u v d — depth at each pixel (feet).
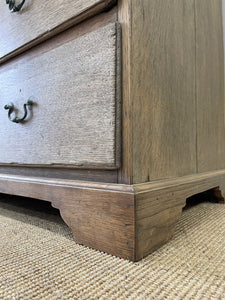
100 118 1.57
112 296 1.05
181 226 2.09
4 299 1.04
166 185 1.71
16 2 2.25
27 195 2.14
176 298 1.04
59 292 1.09
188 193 2.04
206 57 2.83
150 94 1.67
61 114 1.83
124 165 1.50
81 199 1.66
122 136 1.51
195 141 2.43
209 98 2.89
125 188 1.43
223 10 3.88
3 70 2.51
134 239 1.37
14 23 2.28
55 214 2.62
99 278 1.20
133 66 1.50
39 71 2.04
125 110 1.50
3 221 2.31
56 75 1.88
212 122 2.97
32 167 2.23
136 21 1.55
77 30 1.80
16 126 2.28
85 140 1.65
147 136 1.63
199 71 2.60
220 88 3.33
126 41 1.50
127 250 1.40
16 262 1.39
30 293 1.08
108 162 1.51
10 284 1.16
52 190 1.89
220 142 3.25
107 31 1.54
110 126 1.51
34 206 3.06
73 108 1.74
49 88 1.94
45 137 1.97
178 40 2.12
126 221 1.40
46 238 1.81
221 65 3.43
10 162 2.35
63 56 1.83
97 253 1.51
